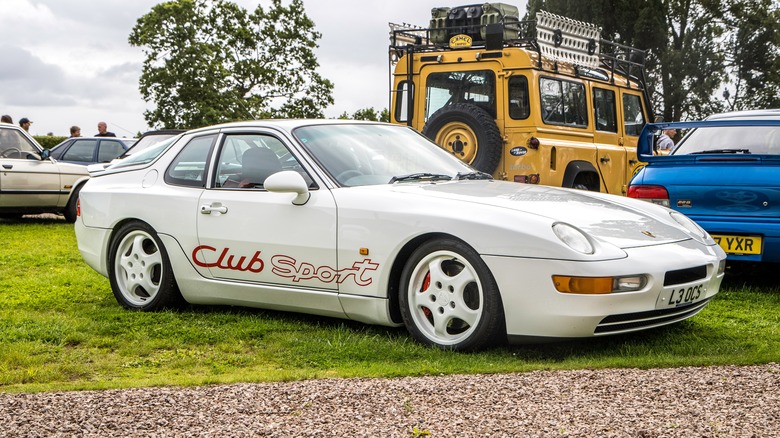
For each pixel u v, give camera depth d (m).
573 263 4.44
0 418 3.39
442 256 4.87
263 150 5.76
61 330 5.50
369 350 4.89
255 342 5.22
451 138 10.26
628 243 4.71
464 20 11.00
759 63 35.62
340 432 3.17
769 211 6.48
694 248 5.02
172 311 6.17
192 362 4.79
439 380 3.98
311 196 5.35
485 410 3.43
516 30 10.59
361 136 5.91
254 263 5.57
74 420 3.36
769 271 7.90
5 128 13.55
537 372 4.14
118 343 5.25
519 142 10.21
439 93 10.90
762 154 6.48
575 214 4.92
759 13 35.34
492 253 4.62
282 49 38.94
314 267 5.30
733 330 5.41
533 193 5.31
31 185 13.49
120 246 6.36
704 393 3.65
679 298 4.79
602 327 4.55
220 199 5.76
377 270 5.03
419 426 3.23
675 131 14.13
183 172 6.14
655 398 3.59
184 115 34.41
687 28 36.19
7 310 6.27
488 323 4.67
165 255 6.06
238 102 35.78
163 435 3.17
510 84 10.30
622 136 12.18
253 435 3.15
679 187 6.82
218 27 38.03
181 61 34.66
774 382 3.83
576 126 11.02
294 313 5.98
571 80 10.92
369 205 5.09
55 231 12.63
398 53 11.34
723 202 6.65
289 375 4.20
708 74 34.56
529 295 4.53
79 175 14.21
